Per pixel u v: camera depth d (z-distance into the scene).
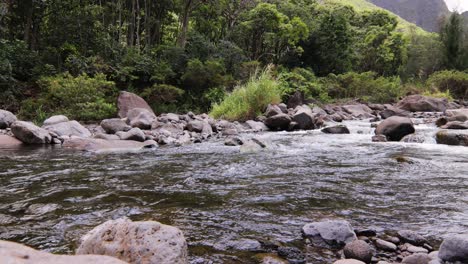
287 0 28.41
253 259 2.09
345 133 9.20
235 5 24.84
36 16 15.98
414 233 2.43
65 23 15.62
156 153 6.15
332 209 3.04
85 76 12.37
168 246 1.73
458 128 8.57
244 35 23.48
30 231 2.47
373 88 21.88
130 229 1.83
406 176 4.25
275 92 12.77
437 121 10.26
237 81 16.58
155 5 21.16
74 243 2.27
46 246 2.22
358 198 3.36
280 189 3.66
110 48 16.11
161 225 1.86
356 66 30.25
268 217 2.82
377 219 2.80
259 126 10.43
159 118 10.61
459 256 1.97
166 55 17.56
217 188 3.70
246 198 3.34
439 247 2.24
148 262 1.67
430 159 5.43
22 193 3.47
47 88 12.46
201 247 2.25
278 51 24.19
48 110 12.12
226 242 2.33
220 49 19.12
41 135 7.41
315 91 19.25
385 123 8.23
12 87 12.77
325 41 25.47
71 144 6.94
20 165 4.97
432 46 30.56
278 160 5.36
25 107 12.14
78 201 3.21
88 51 15.43
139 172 4.50
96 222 2.66
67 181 3.99
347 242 2.32
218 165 4.98
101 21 18.27
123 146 6.91
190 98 16.50
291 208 3.05
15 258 1.13
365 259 2.09
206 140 8.24
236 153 6.11
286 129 10.50
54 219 2.73
